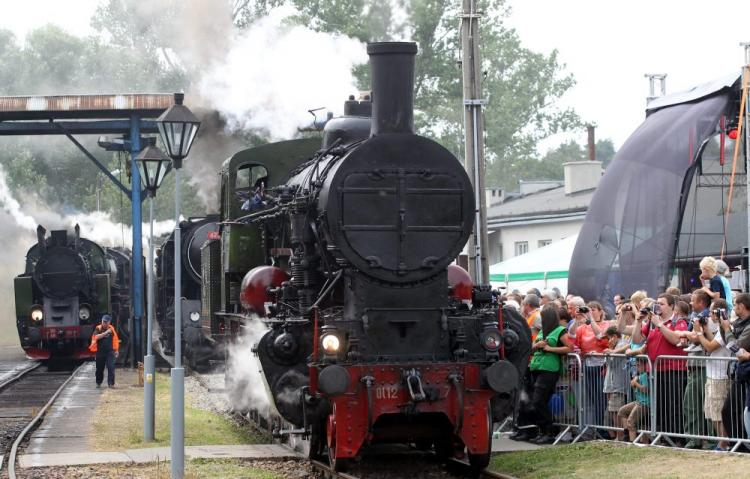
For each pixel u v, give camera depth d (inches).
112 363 968.3
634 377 534.9
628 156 843.4
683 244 852.0
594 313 589.0
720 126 792.9
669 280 789.9
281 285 557.6
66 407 801.6
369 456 545.6
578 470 473.7
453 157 510.0
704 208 861.2
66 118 1151.0
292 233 539.2
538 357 578.2
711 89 804.6
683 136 806.5
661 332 516.7
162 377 1074.7
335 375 463.8
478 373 485.1
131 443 613.9
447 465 521.7
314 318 499.5
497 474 479.5
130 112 1143.6
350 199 497.7
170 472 504.1
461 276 542.3
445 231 504.4
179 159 542.9
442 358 494.9
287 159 684.1
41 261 1250.0
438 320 498.9
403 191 502.0
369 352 489.4
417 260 499.2
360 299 493.4
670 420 517.3
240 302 650.2
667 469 454.9
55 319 1250.0
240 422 700.0
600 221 840.9
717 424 495.2
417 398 466.9
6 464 538.6
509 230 1716.3
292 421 501.0
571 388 580.1
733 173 751.1
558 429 588.4
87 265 1259.8
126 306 1478.8
